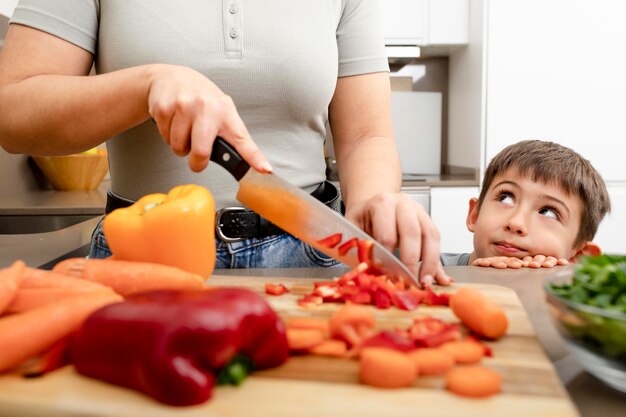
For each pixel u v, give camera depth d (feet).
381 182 3.13
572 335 1.63
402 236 2.68
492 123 8.61
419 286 2.69
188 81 2.31
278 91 3.16
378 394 1.59
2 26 6.30
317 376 1.71
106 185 8.51
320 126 3.48
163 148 3.13
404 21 9.09
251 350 1.71
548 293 1.74
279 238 3.22
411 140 10.02
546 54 8.49
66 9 2.90
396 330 2.06
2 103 2.69
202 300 1.65
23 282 2.15
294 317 2.31
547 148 4.35
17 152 3.01
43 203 6.21
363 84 3.61
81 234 4.56
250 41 3.07
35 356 1.82
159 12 3.01
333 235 2.70
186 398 1.51
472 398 1.55
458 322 2.24
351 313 1.91
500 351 1.90
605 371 1.59
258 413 1.50
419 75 10.40
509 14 8.41
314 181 3.49
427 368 1.68
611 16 8.43
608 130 8.65
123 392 1.60
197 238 2.36
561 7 8.39
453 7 9.06
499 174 4.44
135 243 2.35
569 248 4.26
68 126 2.62
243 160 2.38
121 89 2.45
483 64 8.51
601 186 4.38
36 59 2.83
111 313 1.66
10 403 1.56
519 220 4.12
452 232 8.39
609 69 8.53
